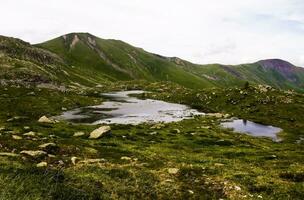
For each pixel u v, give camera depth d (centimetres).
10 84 16800
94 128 7912
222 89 18288
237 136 8562
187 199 2888
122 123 9775
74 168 3466
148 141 6750
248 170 4109
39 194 2327
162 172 3647
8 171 2766
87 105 14100
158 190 3016
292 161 5206
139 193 2878
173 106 15512
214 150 6325
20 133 5756
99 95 19450
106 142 5950
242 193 3072
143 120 10669
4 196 2188
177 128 8900
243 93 16038
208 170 3841
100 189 2781
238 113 13562
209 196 2975
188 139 7406
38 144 4516
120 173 3391
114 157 4409
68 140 5488
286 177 3772
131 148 5556
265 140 8606
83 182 2864
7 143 4347
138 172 3525
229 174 3706
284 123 11800
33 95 13612
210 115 12456
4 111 9669
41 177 2722
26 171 2841
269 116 12812
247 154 6000
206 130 8862
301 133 10338
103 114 11838
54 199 2344
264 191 3212
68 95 15462
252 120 12062
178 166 4019
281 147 7544
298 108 13688
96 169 3472
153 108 14438
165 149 5862
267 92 16300
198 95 17675
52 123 7975
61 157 3950
